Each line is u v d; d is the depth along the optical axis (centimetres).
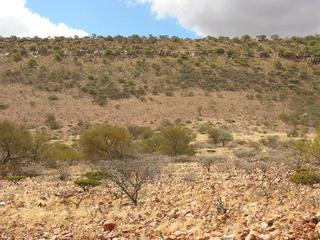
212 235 766
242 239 700
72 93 11450
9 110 9969
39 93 11256
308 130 8325
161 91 11894
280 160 2427
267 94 11681
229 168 2327
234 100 11238
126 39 16938
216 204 1067
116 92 11656
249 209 995
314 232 670
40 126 9219
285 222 778
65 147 4356
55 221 1173
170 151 4288
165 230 902
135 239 855
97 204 1396
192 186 1584
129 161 1627
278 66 14038
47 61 13825
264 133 7956
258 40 17662
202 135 7356
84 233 986
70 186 1969
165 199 1361
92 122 9738
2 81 11850
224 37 17675
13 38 16488
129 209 1257
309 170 1692
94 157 3781
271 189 1266
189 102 11081
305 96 11656
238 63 14238
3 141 3634
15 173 3016
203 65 14038
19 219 1227
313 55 15188
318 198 1057
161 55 15050
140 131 7344
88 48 15050
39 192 1798
